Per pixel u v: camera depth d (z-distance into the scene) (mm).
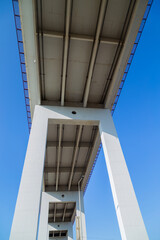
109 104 14664
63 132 16531
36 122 12219
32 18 10164
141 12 10289
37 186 9258
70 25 10703
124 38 11336
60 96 14148
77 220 16562
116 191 9727
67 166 20531
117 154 11414
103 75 13234
